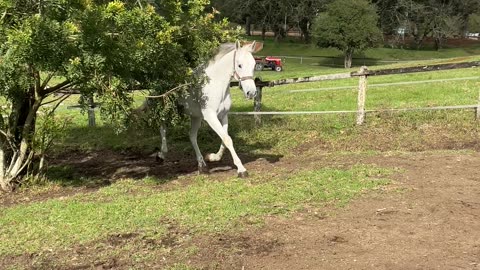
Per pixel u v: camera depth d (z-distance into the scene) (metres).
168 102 7.04
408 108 10.95
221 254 4.84
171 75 6.91
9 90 6.61
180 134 11.01
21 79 6.30
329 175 7.07
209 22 7.59
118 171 8.88
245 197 6.30
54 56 5.90
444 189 6.38
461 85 14.15
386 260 4.57
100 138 11.42
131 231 5.48
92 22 5.86
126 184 7.58
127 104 6.54
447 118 10.15
